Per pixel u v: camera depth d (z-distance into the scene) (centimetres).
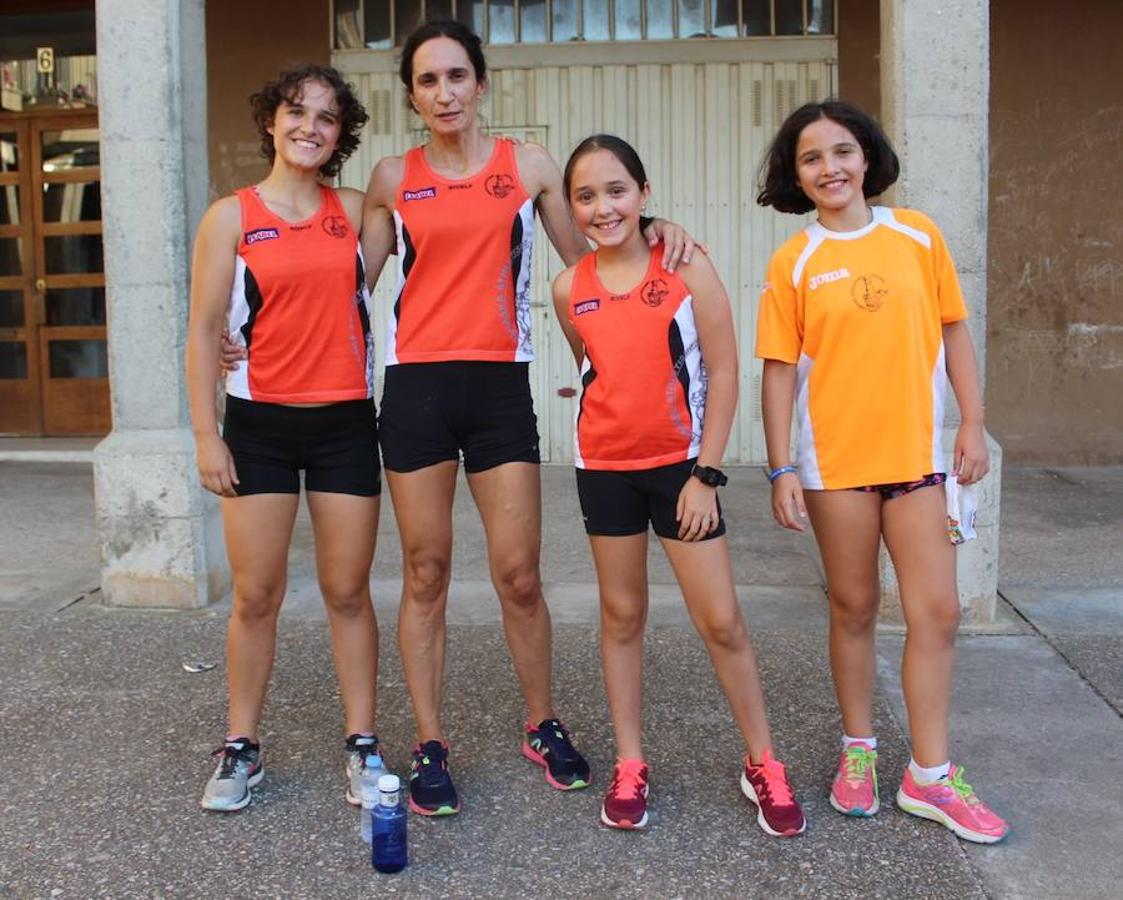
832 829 271
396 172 280
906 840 266
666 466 265
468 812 282
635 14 751
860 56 739
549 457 775
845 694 279
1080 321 750
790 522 266
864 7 736
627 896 244
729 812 280
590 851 263
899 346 260
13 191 848
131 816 281
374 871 255
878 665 375
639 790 272
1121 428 755
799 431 275
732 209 754
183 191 445
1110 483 702
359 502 282
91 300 848
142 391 449
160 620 436
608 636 279
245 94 764
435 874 254
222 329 277
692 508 259
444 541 281
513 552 284
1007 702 347
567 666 382
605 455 266
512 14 757
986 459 272
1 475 743
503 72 759
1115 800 284
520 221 276
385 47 762
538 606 296
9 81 842
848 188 265
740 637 271
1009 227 747
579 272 271
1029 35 735
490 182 274
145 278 443
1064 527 581
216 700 355
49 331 852
